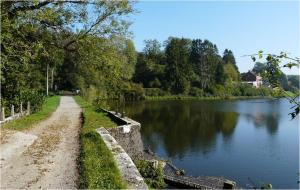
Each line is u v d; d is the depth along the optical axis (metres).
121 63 23.03
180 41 121.19
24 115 25.53
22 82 26.33
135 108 67.25
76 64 23.30
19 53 18.19
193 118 54.09
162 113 59.94
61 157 12.60
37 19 18.81
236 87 125.25
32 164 11.55
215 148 31.59
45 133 18.41
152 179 17.41
